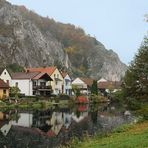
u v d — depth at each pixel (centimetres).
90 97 12938
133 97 5091
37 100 10312
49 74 13562
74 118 6412
